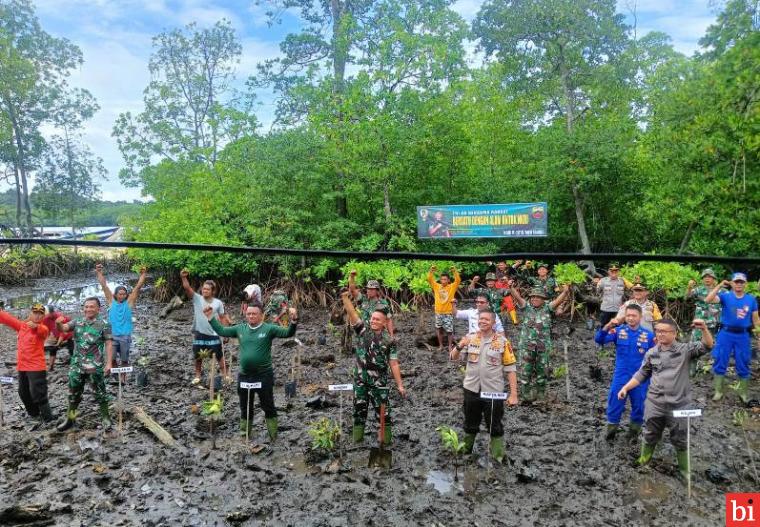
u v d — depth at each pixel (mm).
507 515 5418
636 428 6992
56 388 9328
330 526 5215
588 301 15375
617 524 5273
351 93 19875
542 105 26406
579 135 18438
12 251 27031
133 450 6812
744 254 14312
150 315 17422
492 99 23297
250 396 7070
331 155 19391
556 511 5500
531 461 6527
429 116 19594
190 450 6836
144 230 20797
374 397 6730
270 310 9828
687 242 16094
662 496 5773
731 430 7504
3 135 30828
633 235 19938
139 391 9117
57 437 7191
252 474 6219
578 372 10242
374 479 6109
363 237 19328
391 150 19188
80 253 30031
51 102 34156
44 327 7734
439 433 7324
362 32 21719
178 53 33094
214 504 5613
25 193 34562
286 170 19594
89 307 7414
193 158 30422
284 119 25234
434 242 19500
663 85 21250
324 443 6645
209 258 19469
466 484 6012
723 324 8648
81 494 5762
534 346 8336
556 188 19078
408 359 11289
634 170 18438
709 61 16203
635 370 6848
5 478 6074
